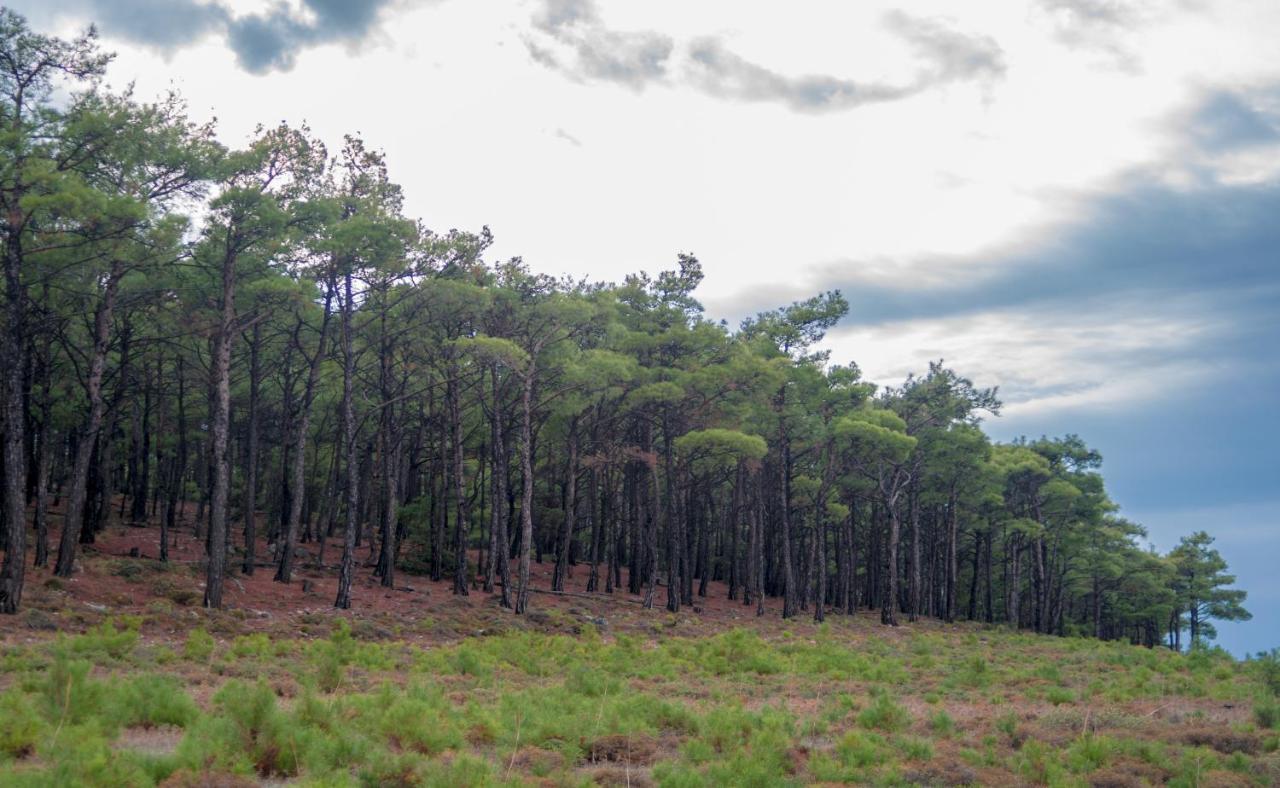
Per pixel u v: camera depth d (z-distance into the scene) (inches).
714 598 2086.6
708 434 1503.4
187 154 994.7
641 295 1726.1
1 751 385.7
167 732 463.5
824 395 1866.4
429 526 1780.3
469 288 1293.1
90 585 1020.5
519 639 1027.3
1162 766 475.5
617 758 497.0
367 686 686.5
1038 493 2362.2
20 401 870.4
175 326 1218.0
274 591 1234.0
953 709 703.1
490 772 377.1
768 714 600.4
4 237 892.0
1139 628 3321.9
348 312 1243.8
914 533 2128.4
